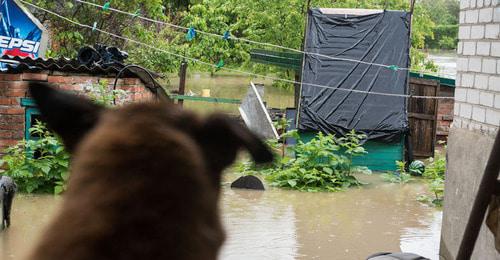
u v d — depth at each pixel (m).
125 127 1.02
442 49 32.88
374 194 11.21
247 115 12.35
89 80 11.56
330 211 9.83
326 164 12.12
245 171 12.09
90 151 0.98
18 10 13.73
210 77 31.09
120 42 19.28
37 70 11.23
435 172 12.41
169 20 22.78
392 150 13.62
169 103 1.16
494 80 6.49
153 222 0.92
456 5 33.12
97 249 0.88
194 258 0.94
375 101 13.76
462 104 7.29
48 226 0.93
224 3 21.17
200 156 1.03
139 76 11.75
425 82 14.82
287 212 9.66
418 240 8.32
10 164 10.54
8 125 11.08
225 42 20.66
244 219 9.12
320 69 13.95
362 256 7.62
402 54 14.06
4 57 11.56
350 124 13.59
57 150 10.47
